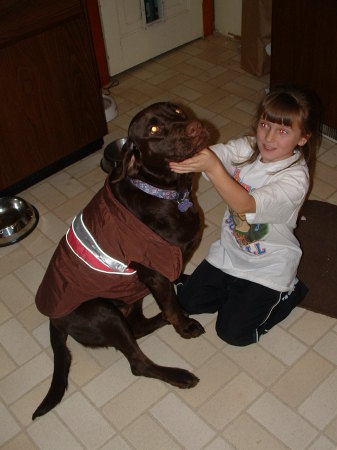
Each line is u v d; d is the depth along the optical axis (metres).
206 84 3.78
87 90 2.94
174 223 1.76
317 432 1.81
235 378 2.01
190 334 2.14
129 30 3.85
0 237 2.69
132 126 1.63
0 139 2.69
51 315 1.81
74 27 2.68
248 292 2.02
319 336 2.12
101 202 1.72
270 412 1.89
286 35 2.91
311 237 2.49
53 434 1.92
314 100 1.74
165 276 1.81
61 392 1.91
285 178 1.77
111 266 1.71
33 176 3.05
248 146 2.00
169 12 4.01
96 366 2.12
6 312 2.38
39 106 2.76
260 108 1.77
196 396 1.97
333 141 3.06
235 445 1.81
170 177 1.70
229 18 4.20
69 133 3.00
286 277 1.97
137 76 3.98
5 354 2.21
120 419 1.93
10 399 2.05
